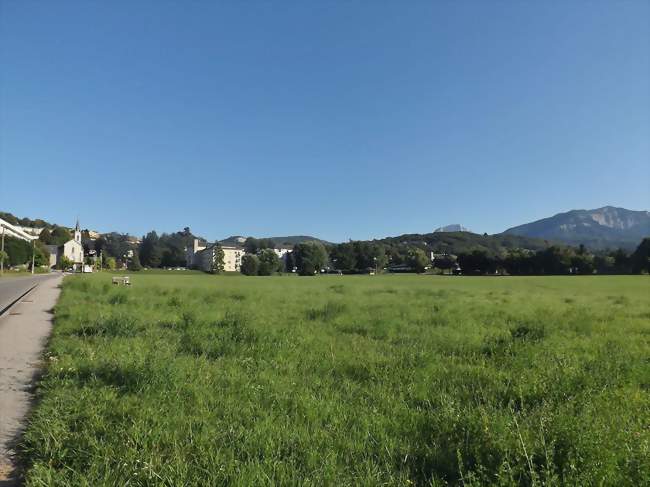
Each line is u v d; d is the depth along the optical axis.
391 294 38.66
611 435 4.74
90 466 4.75
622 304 30.00
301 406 6.70
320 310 20.34
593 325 16.69
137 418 6.01
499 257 156.12
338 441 5.44
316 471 4.57
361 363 9.63
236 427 5.79
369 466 4.78
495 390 7.70
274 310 21.48
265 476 4.35
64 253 167.38
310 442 5.38
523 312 22.23
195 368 8.81
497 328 16.27
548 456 4.42
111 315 15.87
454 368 9.52
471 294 40.47
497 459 4.66
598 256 154.75
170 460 4.78
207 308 21.70
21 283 53.06
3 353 11.24
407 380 8.59
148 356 8.73
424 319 18.48
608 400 6.63
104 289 32.50
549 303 30.14
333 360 9.96
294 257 188.50
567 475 4.24
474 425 5.46
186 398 7.03
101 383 7.76
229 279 96.06
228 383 8.02
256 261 156.62
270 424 5.87
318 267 177.75
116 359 8.88
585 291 49.59
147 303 23.78
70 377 8.32
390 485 4.41
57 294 33.47
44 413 6.34
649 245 138.75
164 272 168.00
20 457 5.25
